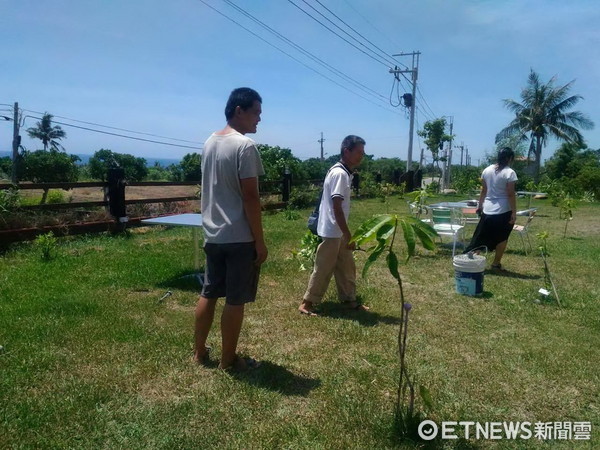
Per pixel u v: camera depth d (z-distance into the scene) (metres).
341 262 4.64
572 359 3.66
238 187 3.04
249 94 3.11
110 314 4.30
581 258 7.56
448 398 3.04
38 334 3.79
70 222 8.05
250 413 2.80
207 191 3.15
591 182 23.23
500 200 6.30
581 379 3.35
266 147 21.36
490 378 3.33
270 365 3.41
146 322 4.15
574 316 4.66
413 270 6.48
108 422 2.66
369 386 3.16
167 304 4.70
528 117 31.73
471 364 3.54
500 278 6.14
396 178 23.55
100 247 7.30
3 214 7.19
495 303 5.05
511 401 3.05
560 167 32.28
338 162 4.42
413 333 4.12
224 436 2.58
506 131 32.94
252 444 2.52
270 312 4.54
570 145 31.84
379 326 4.27
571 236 10.16
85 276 5.53
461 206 8.66
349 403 2.92
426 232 2.30
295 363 3.48
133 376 3.18
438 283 5.83
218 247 3.10
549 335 4.16
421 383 3.21
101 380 3.11
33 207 7.74
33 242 7.25
